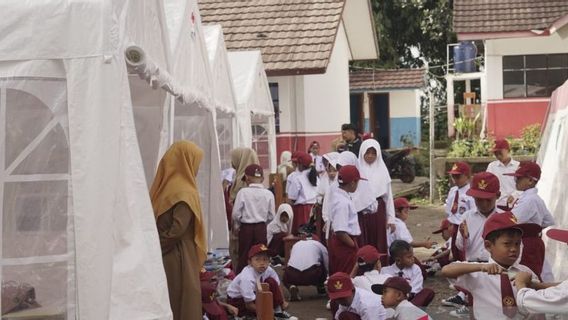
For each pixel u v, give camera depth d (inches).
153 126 325.1
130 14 225.6
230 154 498.3
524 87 843.4
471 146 839.1
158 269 213.3
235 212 420.5
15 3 213.9
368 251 335.0
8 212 208.5
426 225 674.2
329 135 872.9
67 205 210.4
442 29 1317.7
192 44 333.7
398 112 1293.1
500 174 505.0
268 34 819.4
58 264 209.2
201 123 387.5
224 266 359.3
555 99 533.3
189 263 251.9
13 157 209.8
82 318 207.5
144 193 216.1
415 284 326.6
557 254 377.7
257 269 346.3
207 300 292.2
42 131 211.0
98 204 209.2
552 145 510.6
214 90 416.5
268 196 422.6
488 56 848.9
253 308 339.9
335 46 902.4
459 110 1037.8
